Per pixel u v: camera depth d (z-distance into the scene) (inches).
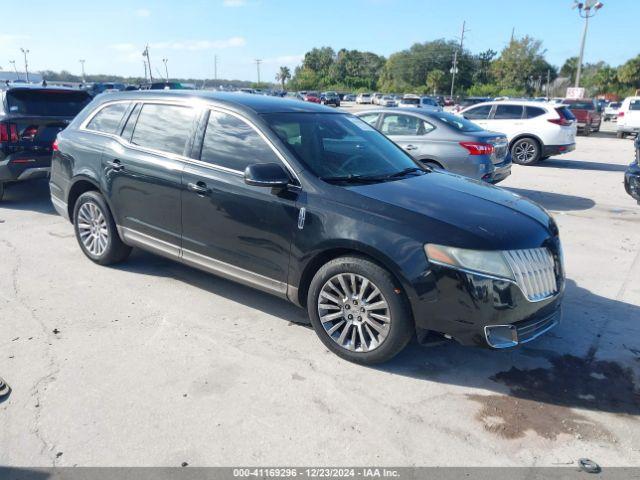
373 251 135.7
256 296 188.9
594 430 122.1
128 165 190.4
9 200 331.9
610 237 279.3
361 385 137.0
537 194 398.0
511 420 125.0
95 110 214.8
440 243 131.2
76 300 181.2
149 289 192.2
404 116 353.7
